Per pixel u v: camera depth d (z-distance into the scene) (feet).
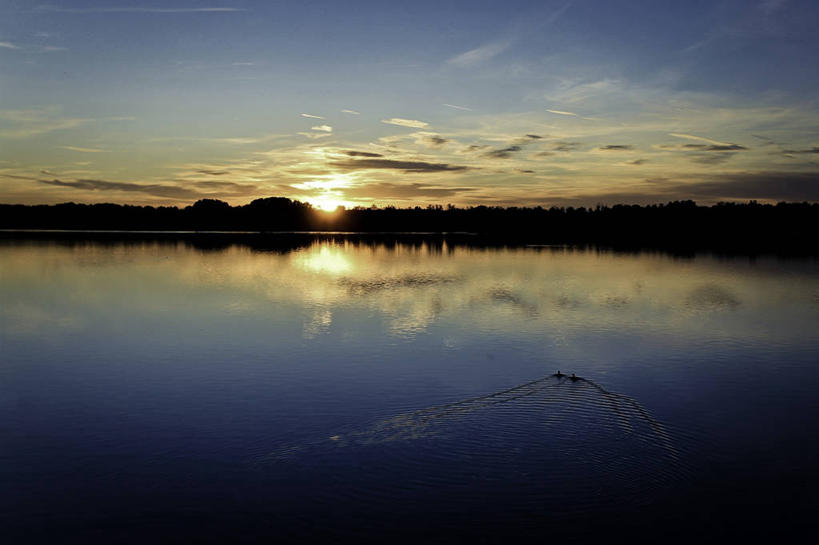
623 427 75.77
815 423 78.23
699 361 110.32
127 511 57.62
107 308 169.78
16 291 203.92
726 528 53.83
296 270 281.33
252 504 58.29
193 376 100.83
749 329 140.87
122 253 383.86
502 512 56.08
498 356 113.50
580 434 73.41
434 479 62.13
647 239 646.74
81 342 126.72
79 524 55.62
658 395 89.40
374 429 75.46
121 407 85.71
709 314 161.48
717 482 61.82
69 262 312.71
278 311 164.25
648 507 57.06
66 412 83.87
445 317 155.12
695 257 382.42
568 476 62.54
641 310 167.12
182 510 57.57
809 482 62.03
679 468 64.69
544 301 183.62
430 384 94.73
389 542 51.85
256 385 95.40
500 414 80.18
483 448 69.15
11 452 70.90
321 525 54.49
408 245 548.31
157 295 194.80
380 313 160.86
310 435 73.97
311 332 135.85
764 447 70.64
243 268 289.94
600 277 254.47
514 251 449.89
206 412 83.05
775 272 278.87
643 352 116.98
